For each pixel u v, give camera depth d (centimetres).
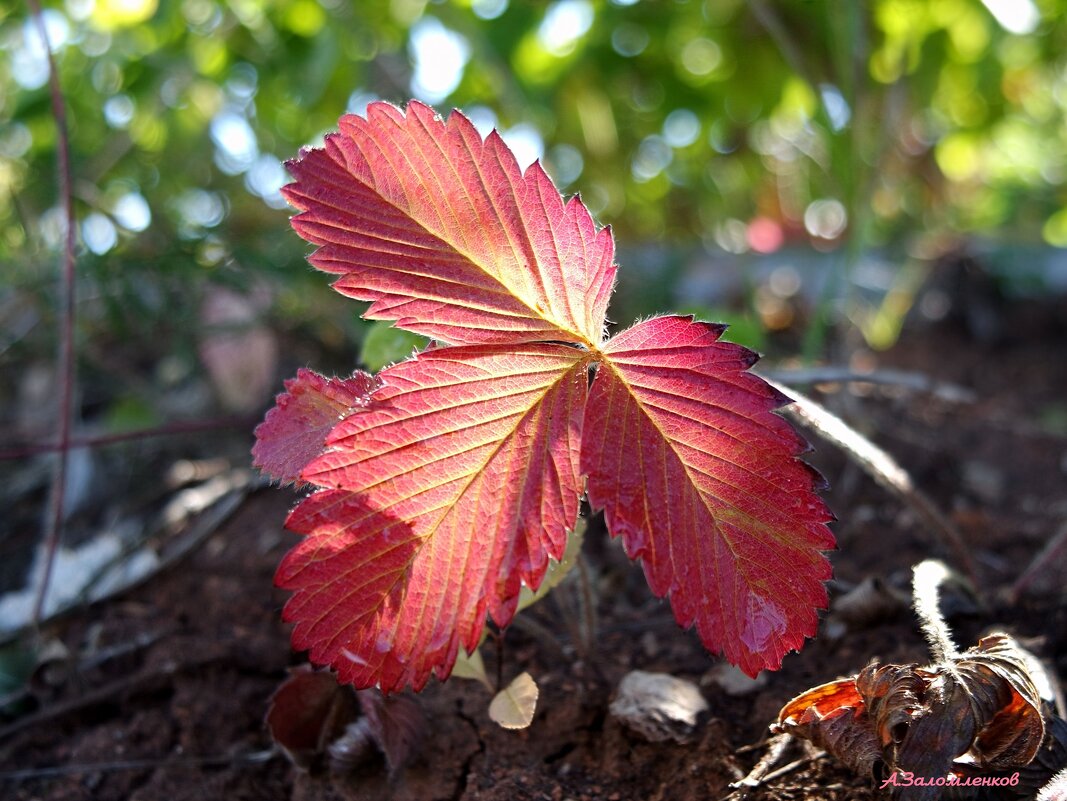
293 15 38
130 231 30
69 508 31
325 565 12
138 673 21
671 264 38
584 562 18
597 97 45
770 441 12
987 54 41
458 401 12
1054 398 39
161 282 30
